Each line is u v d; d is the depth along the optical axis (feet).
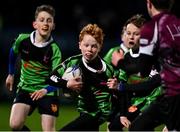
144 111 36.83
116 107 46.96
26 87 48.08
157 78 38.55
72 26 132.77
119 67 46.03
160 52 35.91
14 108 47.32
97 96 41.75
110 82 39.11
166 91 35.88
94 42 41.14
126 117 44.19
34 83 48.11
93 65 41.86
